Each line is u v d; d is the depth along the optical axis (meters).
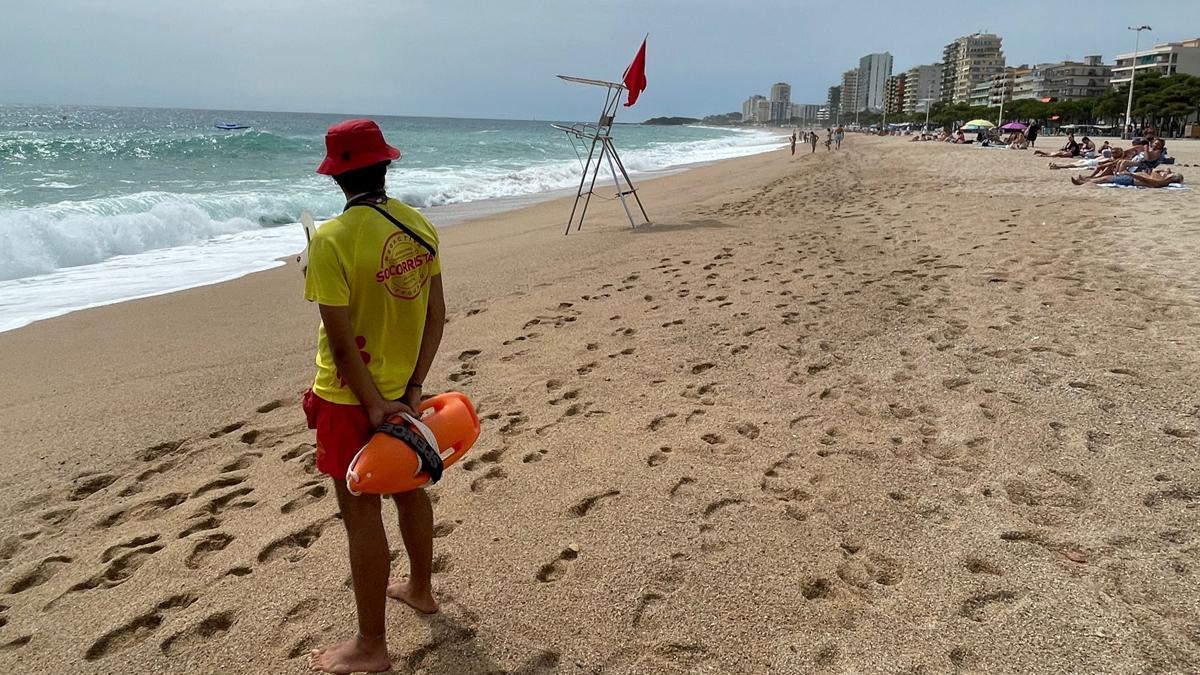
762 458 3.64
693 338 5.54
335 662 2.33
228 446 4.08
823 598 2.61
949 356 4.89
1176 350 4.75
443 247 10.68
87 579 2.89
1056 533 2.91
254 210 13.53
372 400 2.08
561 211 15.10
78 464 3.91
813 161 31.12
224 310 7.10
